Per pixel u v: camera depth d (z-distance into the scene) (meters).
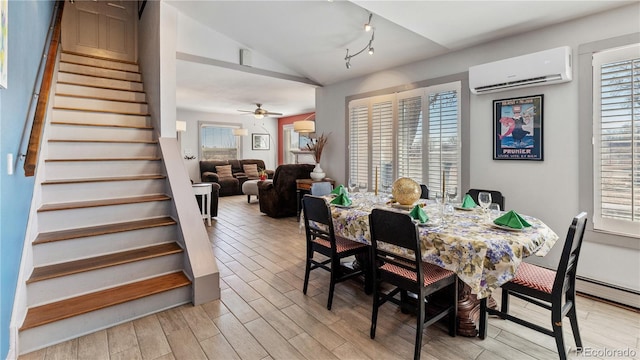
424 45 3.68
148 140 3.94
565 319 2.33
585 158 2.76
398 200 2.55
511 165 3.25
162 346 1.98
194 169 9.33
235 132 9.27
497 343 2.02
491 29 3.04
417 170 4.13
